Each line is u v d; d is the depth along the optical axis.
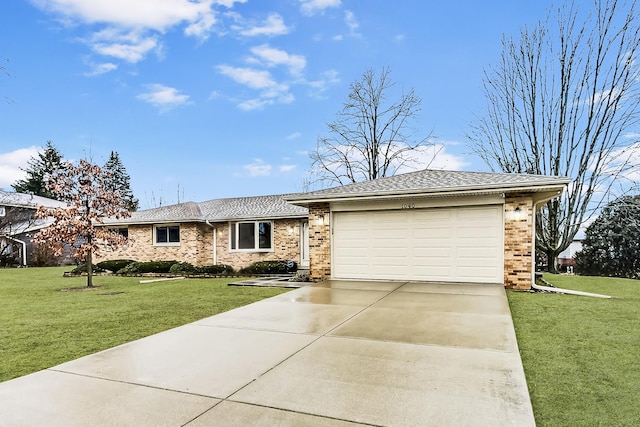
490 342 4.93
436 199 10.93
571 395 3.69
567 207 20.64
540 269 22.27
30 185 43.28
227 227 18.50
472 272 10.57
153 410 3.17
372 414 3.06
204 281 14.33
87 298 10.02
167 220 18.53
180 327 5.92
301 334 5.44
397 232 11.40
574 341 5.45
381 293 8.95
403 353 4.54
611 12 19.69
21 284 13.71
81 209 13.19
